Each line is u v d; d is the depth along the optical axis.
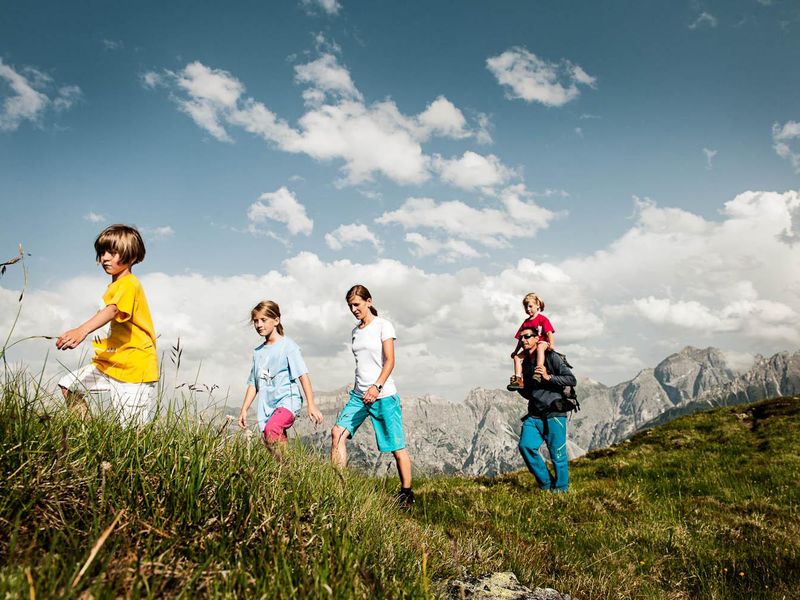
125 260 5.07
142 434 3.49
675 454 16.39
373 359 7.97
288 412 7.13
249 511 3.18
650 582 5.85
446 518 7.33
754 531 7.84
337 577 2.73
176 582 2.40
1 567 2.15
